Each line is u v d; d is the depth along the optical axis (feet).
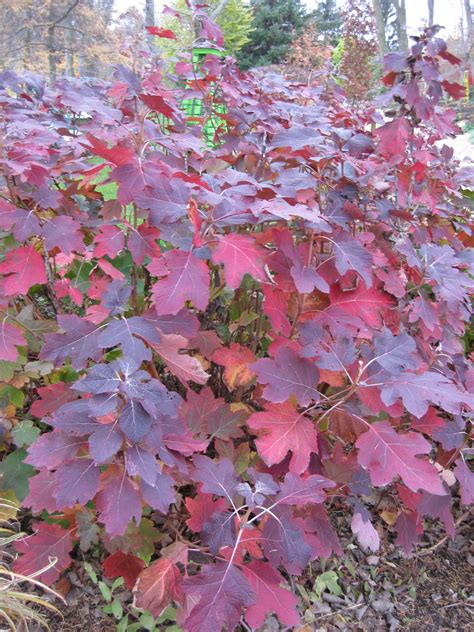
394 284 3.30
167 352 2.62
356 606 3.42
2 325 2.94
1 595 2.46
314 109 4.38
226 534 2.32
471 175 4.50
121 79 2.85
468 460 4.50
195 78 4.46
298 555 2.31
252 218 2.67
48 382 3.70
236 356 3.19
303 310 3.07
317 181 3.23
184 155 3.59
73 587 3.31
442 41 3.16
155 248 2.82
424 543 4.00
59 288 3.35
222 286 3.51
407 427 3.60
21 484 3.22
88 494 2.20
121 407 2.21
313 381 2.67
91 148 2.50
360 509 3.17
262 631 3.14
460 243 3.99
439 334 3.31
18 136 3.23
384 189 3.51
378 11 24.43
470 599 3.57
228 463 2.60
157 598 2.52
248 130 3.84
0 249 3.32
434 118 3.48
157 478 2.27
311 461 2.91
